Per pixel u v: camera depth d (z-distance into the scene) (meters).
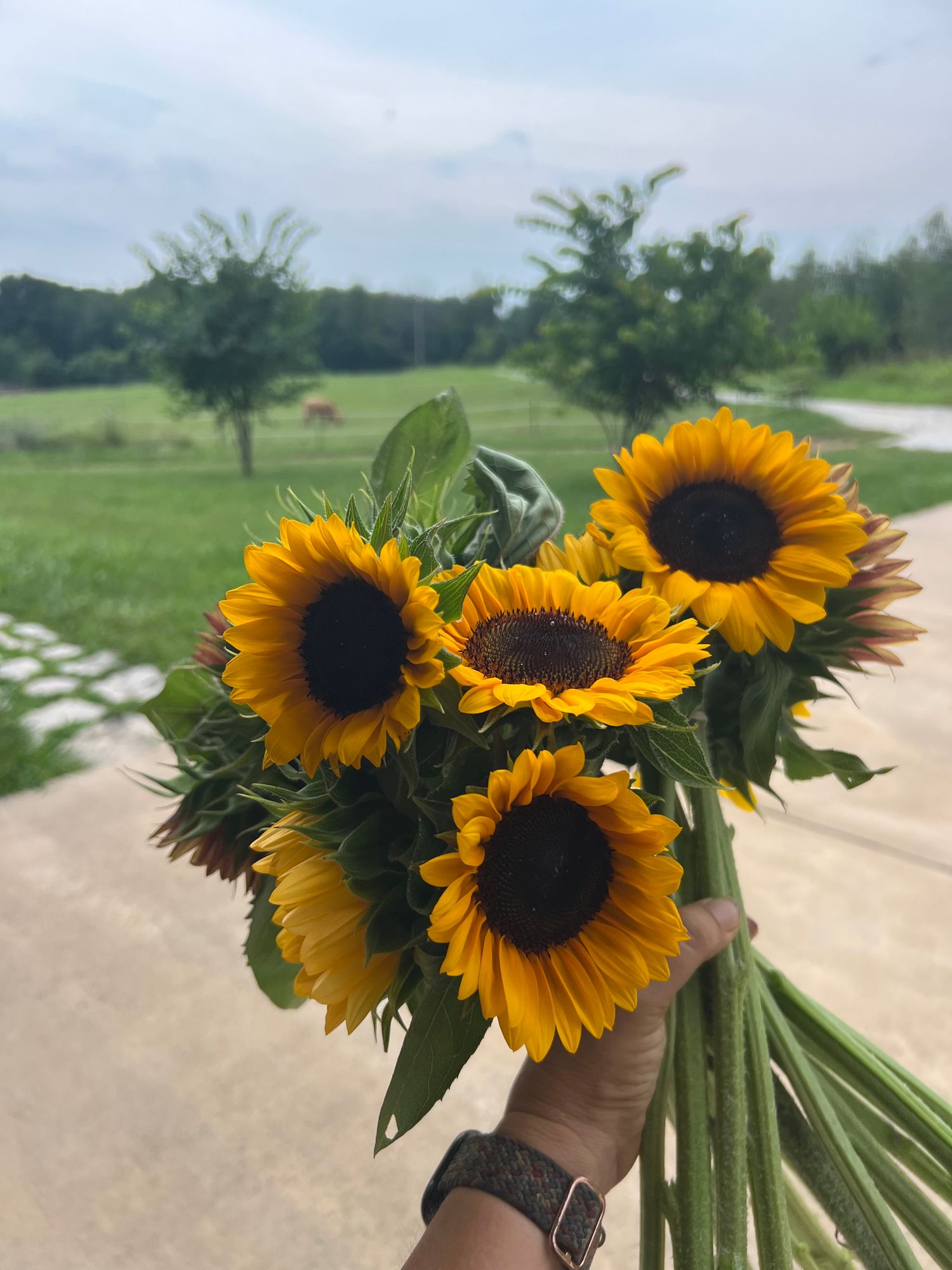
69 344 34.81
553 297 10.09
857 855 2.38
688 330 9.21
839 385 26.98
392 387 27.67
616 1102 0.71
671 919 0.57
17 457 16.66
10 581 5.60
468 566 0.71
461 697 0.54
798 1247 0.95
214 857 0.76
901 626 0.74
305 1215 1.58
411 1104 0.55
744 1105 0.77
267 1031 1.96
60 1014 2.02
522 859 0.55
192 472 13.49
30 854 2.58
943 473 9.07
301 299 13.71
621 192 9.45
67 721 3.44
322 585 0.56
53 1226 1.57
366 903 0.58
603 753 0.59
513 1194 0.64
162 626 4.60
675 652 0.58
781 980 0.93
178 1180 1.65
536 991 0.55
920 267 35.03
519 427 15.92
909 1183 0.85
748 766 0.76
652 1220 0.78
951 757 2.88
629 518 0.72
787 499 0.73
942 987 1.91
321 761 0.60
